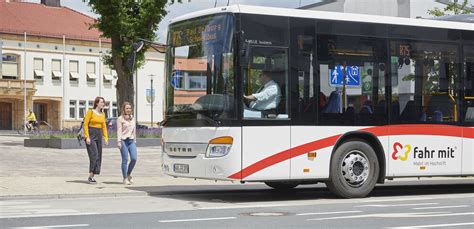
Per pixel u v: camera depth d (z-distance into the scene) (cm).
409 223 1156
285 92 1532
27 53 8319
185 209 1402
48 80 8488
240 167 1482
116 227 1123
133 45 1619
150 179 2098
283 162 1523
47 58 8481
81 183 1922
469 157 1727
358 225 1134
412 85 1664
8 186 1816
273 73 1522
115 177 2147
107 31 4084
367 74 1617
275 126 1516
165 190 1788
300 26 1554
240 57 1488
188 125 1565
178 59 1622
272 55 1523
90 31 8938
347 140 1605
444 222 1166
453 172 1706
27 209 1402
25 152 3319
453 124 1708
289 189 1870
